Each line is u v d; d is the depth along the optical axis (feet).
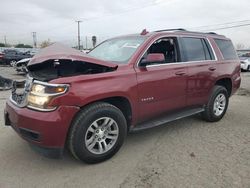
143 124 14.12
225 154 13.42
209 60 17.43
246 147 14.34
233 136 15.99
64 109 10.77
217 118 18.70
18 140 14.92
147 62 13.30
